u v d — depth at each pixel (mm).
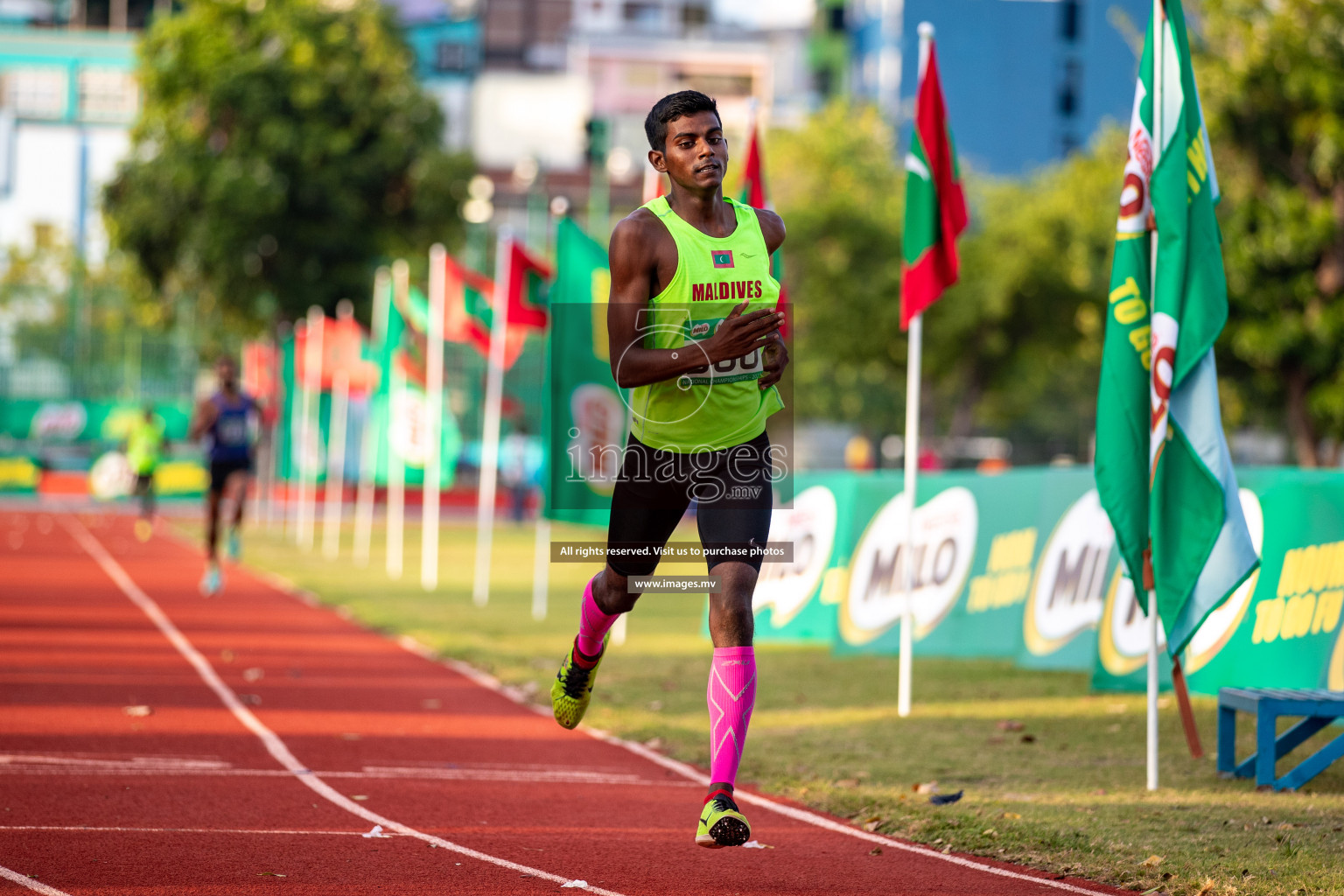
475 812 14781
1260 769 16047
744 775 17109
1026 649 27047
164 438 98375
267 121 81125
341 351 62062
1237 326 65938
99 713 20469
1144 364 17359
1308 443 69250
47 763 16641
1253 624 22016
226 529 74125
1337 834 13430
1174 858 12461
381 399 58875
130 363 98750
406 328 47438
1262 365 68812
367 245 84250
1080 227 100312
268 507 79938
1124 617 23953
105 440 98250
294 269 82625
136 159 83562
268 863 12211
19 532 66500
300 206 82750
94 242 133750
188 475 98625
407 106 85625
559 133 168875
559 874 12094
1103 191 97375
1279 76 62781
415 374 47062
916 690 24375
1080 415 135375
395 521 50156
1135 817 14281
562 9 193125
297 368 66625
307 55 81750
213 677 24609
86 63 137125
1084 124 177000
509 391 100375
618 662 28250
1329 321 64500
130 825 13570
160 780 15906
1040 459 129625
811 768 17359
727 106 178875
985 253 105625
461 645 29516
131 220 81375
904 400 135250
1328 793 15867
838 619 29812
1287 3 63031
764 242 11977
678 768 17844
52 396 98500
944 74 175125
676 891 11625
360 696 23250
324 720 20750
